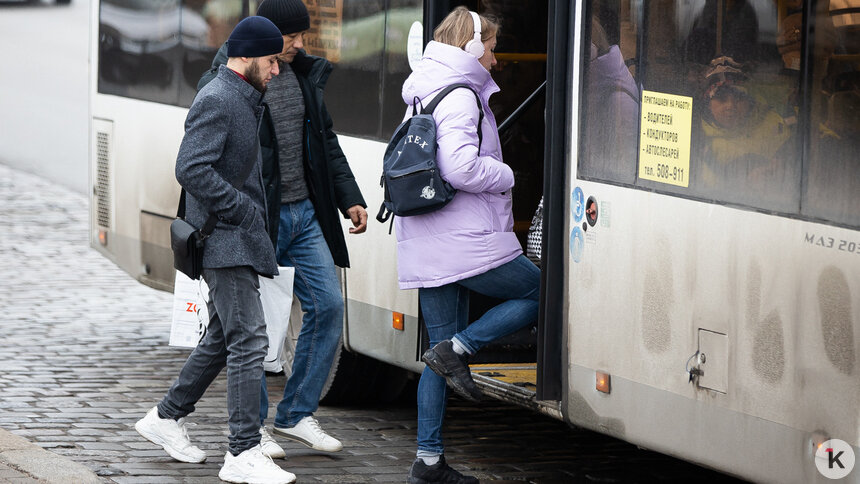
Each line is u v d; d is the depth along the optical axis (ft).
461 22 30.04
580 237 30.04
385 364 41.60
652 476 35.06
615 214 28.91
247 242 30.66
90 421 38.27
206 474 32.63
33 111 130.00
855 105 23.35
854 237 23.29
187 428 37.91
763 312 25.12
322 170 33.81
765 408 25.14
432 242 30.27
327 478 33.24
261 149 32.50
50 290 62.08
